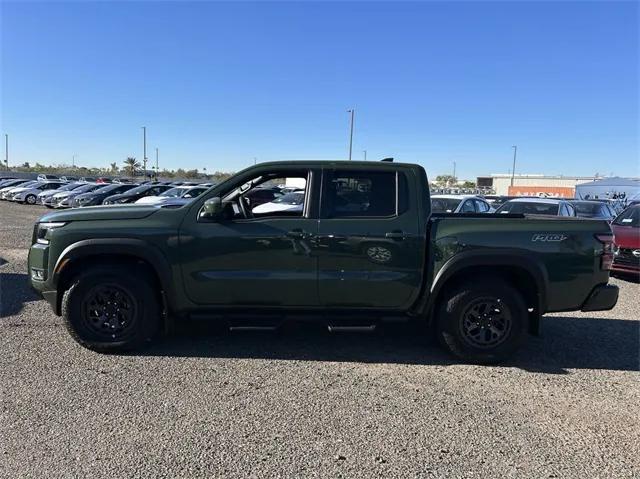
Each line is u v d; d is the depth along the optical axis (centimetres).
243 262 466
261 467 295
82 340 470
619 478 294
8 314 595
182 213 470
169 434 330
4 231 1528
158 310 484
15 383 405
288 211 485
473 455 315
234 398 386
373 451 316
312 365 461
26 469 288
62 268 461
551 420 366
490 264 465
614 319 650
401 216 472
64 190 3278
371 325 481
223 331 552
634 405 394
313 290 470
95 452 307
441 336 477
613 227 978
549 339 561
